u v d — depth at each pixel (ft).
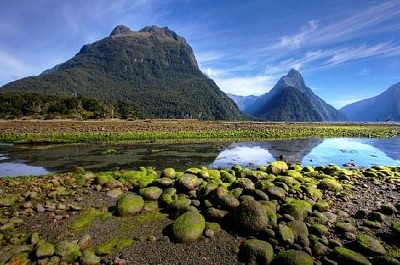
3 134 159.02
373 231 34.47
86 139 146.20
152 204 41.57
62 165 82.74
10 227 35.19
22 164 84.07
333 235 33.01
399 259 28.14
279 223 33.58
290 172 57.47
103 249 30.17
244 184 45.32
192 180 45.98
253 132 193.36
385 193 50.24
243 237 32.65
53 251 28.99
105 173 63.52
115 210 39.73
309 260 27.12
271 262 28.14
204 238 32.45
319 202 41.29
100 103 417.08
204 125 248.32
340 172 63.57
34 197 46.29
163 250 30.30
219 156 103.24
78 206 41.78
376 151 122.93
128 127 204.03
